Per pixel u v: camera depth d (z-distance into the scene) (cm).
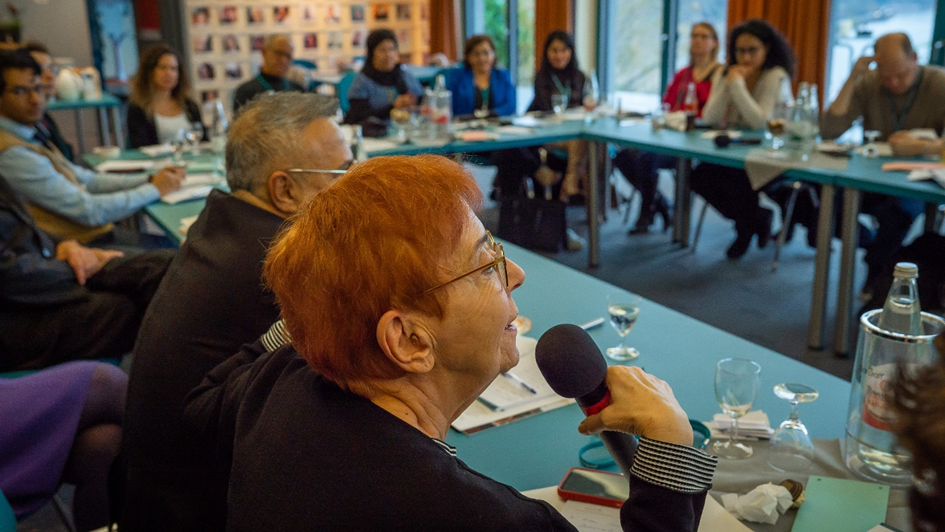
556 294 200
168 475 135
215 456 129
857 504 110
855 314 360
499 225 484
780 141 365
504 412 139
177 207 306
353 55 891
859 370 119
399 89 532
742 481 116
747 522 109
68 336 230
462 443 130
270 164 151
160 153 408
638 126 458
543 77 555
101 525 170
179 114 456
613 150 555
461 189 80
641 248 483
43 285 227
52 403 160
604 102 527
